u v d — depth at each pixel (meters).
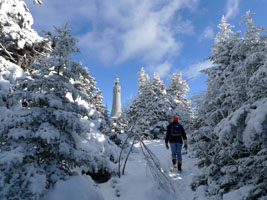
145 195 3.96
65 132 3.61
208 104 5.32
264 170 2.83
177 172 5.29
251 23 5.70
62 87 3.74
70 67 3.73
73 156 3.36
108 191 4.12
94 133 5.48
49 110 3.52
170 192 4.13
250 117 2.42
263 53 4.38
